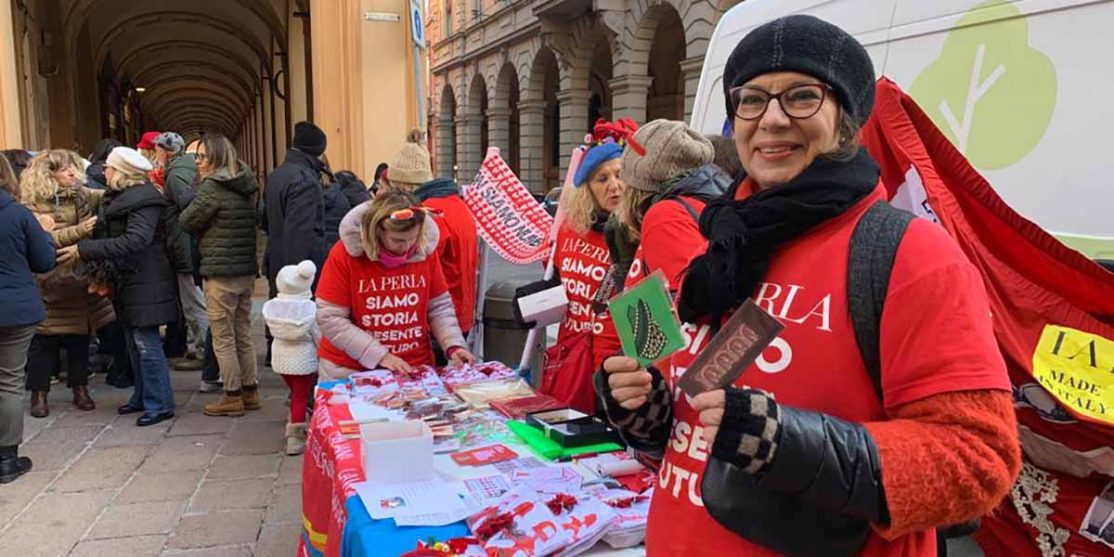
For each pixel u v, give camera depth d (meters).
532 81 28.91
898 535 0.97
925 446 0.94
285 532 3.49
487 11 32.16
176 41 19.06
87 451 4.43
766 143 1.14
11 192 3.94
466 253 3.97
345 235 3.18
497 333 4.48
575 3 22.16
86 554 3.26
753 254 1.13
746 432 0.96
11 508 3.69
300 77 11.48
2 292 3.76
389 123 7.60
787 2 3.47
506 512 1.79
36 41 9.97
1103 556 1.76
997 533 1.98
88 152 13.87
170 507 3.73
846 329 1.05
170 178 5.41
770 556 1.10
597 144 3.10
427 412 2.62
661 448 1.34
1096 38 2.12
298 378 4.33
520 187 4.29
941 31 2.59
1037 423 1.81
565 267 3.17
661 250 1.73
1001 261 1.89
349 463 2.16
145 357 4.85
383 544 1.70
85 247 4.48
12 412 3.97
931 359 0.98
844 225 1.09
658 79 25.19
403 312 3.31
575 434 2.29
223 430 4.81
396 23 7.51
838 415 1.06
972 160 2.42
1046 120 2.22
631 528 1.77
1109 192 2.05
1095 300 1.75
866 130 1.93
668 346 1.20
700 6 17.33
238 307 5.09
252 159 22.47
